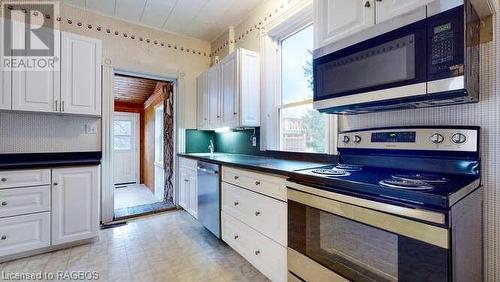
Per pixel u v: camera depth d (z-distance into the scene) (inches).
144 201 161.5
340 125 72.2
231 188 80.9
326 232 47.2
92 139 111.7
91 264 76.6
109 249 86.7
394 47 44.4
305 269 51.1
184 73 137.6
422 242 33.0
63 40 93.4
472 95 41.9
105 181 113.8
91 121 111.7
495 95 44.6
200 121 136.2
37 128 100.5
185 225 110.7
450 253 30.8
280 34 100.5
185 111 138.3
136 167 247.6
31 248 80.4
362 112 63.8
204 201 97.9
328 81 56.8
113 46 117.0
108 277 69.7
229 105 107.4
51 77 91.2
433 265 32.0
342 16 55.5
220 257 81.4
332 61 55.8
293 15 88.9
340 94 53.9
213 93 121.6
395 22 44.3
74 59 95.3
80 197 88.8
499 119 44.1
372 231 39.4
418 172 51.3
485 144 45.6
